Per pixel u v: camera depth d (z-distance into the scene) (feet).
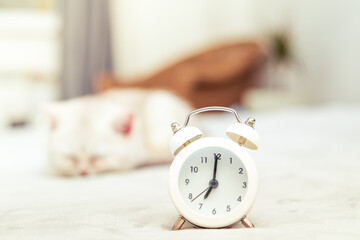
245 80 10.93
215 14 13.30
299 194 2.80
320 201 2.64
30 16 11.93
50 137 3.50
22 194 2.90
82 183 3.21
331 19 11.30
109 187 3.05
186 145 2.36
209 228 2.23
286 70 12.56
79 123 3.46
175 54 13.28
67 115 3.51
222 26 13.34
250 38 12.39
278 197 2.76
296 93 12.00
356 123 5.86
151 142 3.79
